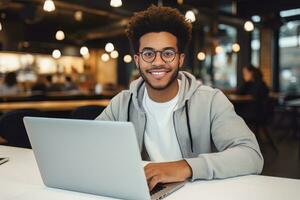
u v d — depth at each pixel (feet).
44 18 29.07
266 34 31.76
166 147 5.36
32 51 32.60
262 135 24.08
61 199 3.57
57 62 37.40
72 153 3.53
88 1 21.58
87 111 8.60
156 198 3.44
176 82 5.07
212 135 5.19
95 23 31.83
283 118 26.89
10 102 19.21
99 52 42.04
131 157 3.19
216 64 35.53
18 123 8.43
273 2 21.44
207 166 4.08
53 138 3.59
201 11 24.22
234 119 5.04
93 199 3.53
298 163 15.92
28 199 3.60
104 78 42.80
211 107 5.21
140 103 5.37
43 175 3.91
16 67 33.47
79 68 40.45
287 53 31.60
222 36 30.94
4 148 6.20
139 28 4.54
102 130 3.23
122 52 39.52
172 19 4.49
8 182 4.18
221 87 35.01
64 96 22.33
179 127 5.22
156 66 4.55
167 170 3.91
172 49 4.54
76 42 35.42
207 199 3.50
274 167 15.15
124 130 3.13
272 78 31.94
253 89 20.86
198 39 35.04
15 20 30.50
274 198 3.51
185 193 3.68
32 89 29.60
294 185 3.93
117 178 3.35
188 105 5.26
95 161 3.42
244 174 4.31
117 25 28.81
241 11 22.70
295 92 31.48
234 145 4.64
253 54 33.22
